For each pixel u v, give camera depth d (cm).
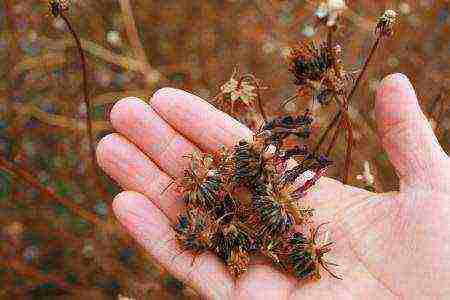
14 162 45
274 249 30
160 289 46
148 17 55
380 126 30
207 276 30
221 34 54
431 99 50
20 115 49
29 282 47
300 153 31
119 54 55
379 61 52
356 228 30
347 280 29
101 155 33
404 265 28
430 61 53
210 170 31
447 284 27
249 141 31
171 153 32
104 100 51
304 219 30
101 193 44
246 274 30
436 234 28
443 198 29
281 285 29
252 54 53
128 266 48
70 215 49
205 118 32
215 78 53
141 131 32
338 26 31
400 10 52
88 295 47
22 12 52
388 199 30
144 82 54
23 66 51
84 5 54
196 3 54
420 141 30
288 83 52
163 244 31
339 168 47
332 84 30
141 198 31
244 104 32
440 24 53
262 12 54
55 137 51
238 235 29
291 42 51
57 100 52
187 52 54
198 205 31
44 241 49
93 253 48
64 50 53
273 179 30
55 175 50
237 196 31
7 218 49
